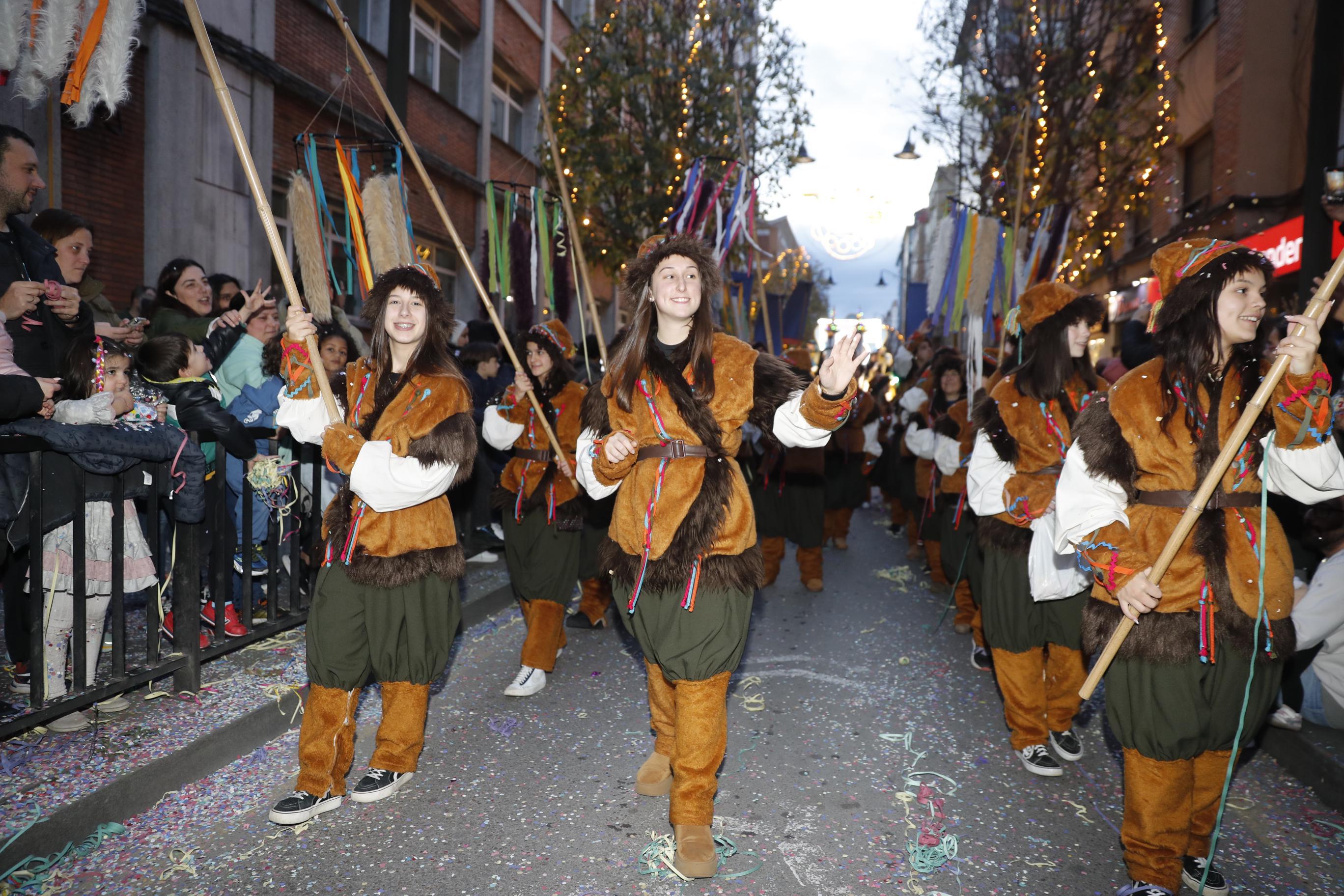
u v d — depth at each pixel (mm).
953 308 5844
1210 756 2645
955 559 5199
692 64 13273
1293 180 11656
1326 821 3135
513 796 3227
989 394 3738
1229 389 2475
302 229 4090
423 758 3547
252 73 9250
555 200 6184
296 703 3773
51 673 3352
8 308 3342
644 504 2811
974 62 14016
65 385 3359
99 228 7543
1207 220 12781
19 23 2668
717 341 2910
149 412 3598
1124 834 2611
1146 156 13508
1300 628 3490
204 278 4977
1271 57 11742
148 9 7770
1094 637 2604
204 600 4461
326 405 2982
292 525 4559
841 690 4469
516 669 4711
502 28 15711
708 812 2785
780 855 2865
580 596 6426
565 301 7902
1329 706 3580
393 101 5734
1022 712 3586
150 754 3145
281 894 2568
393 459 2934
